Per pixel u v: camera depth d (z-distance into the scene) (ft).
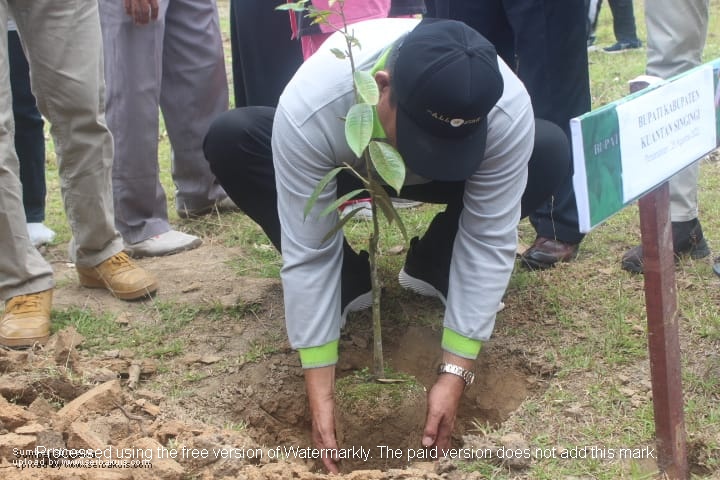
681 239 12.36
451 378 9.29
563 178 10.95
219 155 10.61
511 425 9.29
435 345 11.28
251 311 12.02
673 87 7.30
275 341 11.32
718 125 8.11
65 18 10.93
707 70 7.77
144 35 13.24
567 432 9.12
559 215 12.62
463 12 12.42
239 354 11.07
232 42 14.46
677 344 7.87
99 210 12.03
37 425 8.52
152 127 13.61
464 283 9.32
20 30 11.00
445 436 9.29
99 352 11.09
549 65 12.01
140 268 12.59
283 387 10.63
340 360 11.06
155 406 9.62
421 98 7.52
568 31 11.87
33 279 11.23
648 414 9.25
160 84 13.66
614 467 8.48
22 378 9.91
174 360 10.96
